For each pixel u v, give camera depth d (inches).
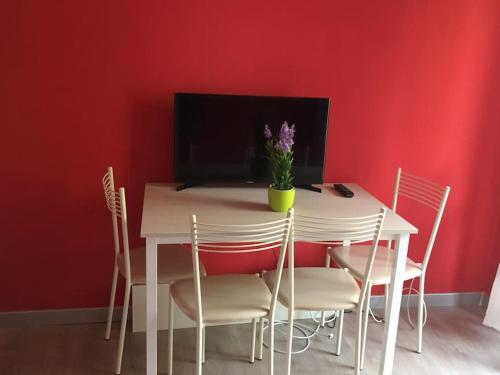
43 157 103.3
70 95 101.0
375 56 109.7
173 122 102.4
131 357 101.0
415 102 113.8
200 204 95.0
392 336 96.0
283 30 105.0
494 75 115.0
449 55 112.2
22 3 94.9
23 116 100.4
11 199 104.3
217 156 103.1
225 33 103.3
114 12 98.5
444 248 125.0
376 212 94.7
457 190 121.1
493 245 126.5
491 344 111.8
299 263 119.3
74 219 107.8
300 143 105.0
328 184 113.3
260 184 108.5
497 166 121.2
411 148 116.5
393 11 107.9
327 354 105.0
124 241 90.7
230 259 115.5
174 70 103.5
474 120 117.1
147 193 100.5
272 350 87.0
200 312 80.9
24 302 110.2
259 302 86.7
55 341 105.4
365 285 87.7
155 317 84.3
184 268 97.0
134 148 106.3
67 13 96.9
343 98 110.9
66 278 110.7
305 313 117.0
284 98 102.0
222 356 102.8
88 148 104.6
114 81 101.9
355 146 114.3
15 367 96.4
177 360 100.7
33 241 107.4
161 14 100.2
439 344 111.0
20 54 97.2
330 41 107.3
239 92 106.9
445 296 127.6
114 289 104.0
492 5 111.0
